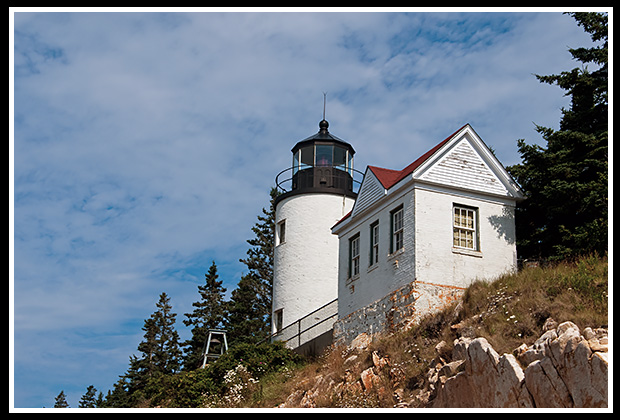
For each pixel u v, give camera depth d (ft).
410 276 81.82
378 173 93.81
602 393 44.93
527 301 62.95
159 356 196.75
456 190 85.97
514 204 88.58
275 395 86.12
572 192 81.66
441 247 83.05
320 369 87.66
